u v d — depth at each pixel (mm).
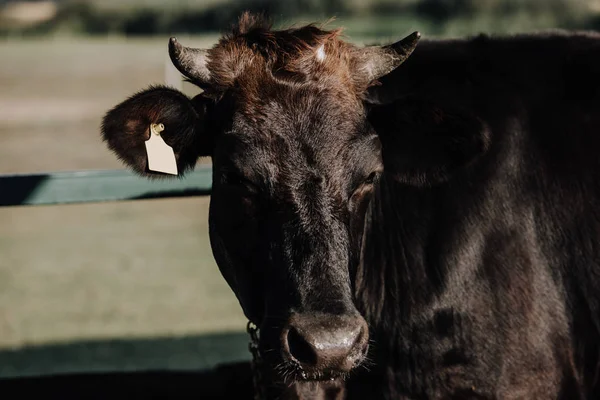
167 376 6664
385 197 5098
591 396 5102
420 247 5023
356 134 4449
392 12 34094
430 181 4871
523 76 5215
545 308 4965
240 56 4621
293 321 3973
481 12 32781
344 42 4918
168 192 5898
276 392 5242
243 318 10062
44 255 13148
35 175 5688
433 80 5246
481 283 4941
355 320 3975
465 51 5387
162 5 44000
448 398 5008
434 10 33469
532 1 32750
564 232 5008
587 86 5141
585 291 4996
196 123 4598
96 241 14094
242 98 4484
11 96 25328
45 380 6539
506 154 5031
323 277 4062
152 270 12219
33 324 9812
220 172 4469
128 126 4578
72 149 18703
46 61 32625
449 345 4961
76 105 23969
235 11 38188
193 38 29328
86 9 46281
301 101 4441
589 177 5023
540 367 4953
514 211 4996
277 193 4242
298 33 4789
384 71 4855
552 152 5047
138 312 10258
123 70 29719
